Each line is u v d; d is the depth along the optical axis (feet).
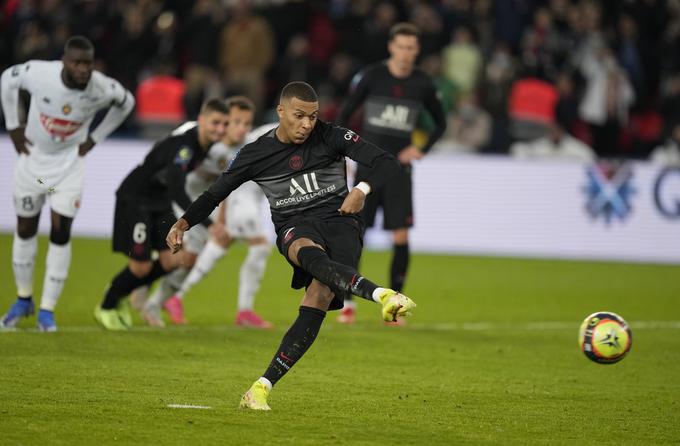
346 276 69.82
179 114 224.94
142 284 114.93
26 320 118.11
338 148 76.38
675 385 94.22
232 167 76.89
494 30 244.01
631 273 189.88
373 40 228.63
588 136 232.94
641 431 74.02
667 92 243.81
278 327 122.72
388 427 71.72
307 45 237.04
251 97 228.22
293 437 66.90
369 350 108.47
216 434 66.74
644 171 206.80
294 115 74.49
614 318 85.56
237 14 229.66
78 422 68.90
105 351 100.01
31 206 109.09
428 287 165.58
